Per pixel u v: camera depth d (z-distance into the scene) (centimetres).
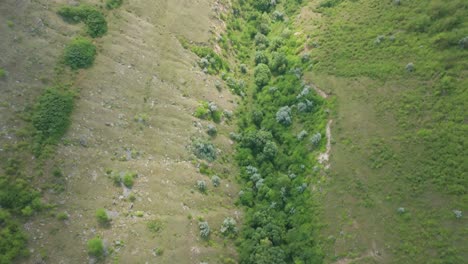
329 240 5288
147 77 5981
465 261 4678
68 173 4809
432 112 5497
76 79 5434
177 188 5341
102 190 4894
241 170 6088
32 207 4438
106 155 5141
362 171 5531
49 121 4947
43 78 5206
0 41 5178
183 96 6109
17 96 4950
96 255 4491
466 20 5788
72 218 4594
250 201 5809
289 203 5706
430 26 6047
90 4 6081
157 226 4941
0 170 4472
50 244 4369
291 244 5375
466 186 4956
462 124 5259
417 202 5119
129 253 4641
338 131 5931
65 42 5597
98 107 5388
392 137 5572
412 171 5275
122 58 5919
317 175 5756
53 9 5762
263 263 5125
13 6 5488
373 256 5041
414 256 4875
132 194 5019
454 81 5534
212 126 6081
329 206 5500
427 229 4944
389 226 5122
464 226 4828
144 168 5278
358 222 5278
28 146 4725
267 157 6122
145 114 5669
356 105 6034
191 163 5644
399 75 5944
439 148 5250
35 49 5350
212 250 5141
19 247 4203
